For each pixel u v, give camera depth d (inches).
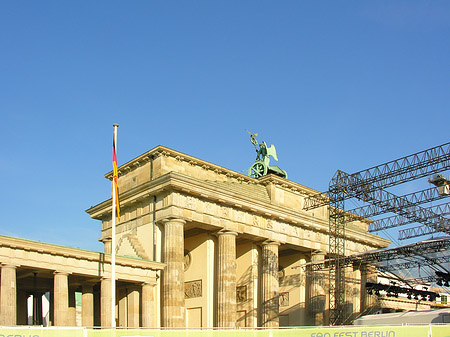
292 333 2094.0
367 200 3853.3
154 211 3518.7
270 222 3983.8
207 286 3666.3
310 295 4313.5
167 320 3240.7
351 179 3831.2
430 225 4005.9
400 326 2138.3
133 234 3656.5
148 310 3228.3
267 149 4608.8
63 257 2908.5
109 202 3885.3
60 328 1673.2
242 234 3804.1
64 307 2854.3
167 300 3272.6
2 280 2664.9
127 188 3878.0
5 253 2691.9
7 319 2628.0
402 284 5201.8
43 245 2807.6
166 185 3393.2
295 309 4362.7
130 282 3312.0
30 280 3282.5
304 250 4360.2
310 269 4355.3
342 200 3959.2
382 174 3671.3
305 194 4367.6
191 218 3476.9
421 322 2920.8
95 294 3821.4
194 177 3777.1
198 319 3668.8
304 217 4180.6
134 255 3486.7
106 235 3941.9
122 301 3385.8
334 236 4116.6
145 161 3762.3
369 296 4899.1
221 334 1987.0
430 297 4916.3
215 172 3919.8
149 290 3265.3
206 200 3599.9
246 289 3996.1
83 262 2982.3
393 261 4877.0
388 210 3907.5
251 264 4025.6
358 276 4909.0
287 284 4488.2
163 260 3385.8
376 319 3129.9
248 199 3779.5
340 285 4033.0
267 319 3853.3
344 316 4207.7
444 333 2164.1
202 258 3747.5
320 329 2124.8
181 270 3353.8
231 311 3565.5
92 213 4057.6
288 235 4106.8
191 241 3846.0
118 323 3371.1
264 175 4244.6
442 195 3604.8
